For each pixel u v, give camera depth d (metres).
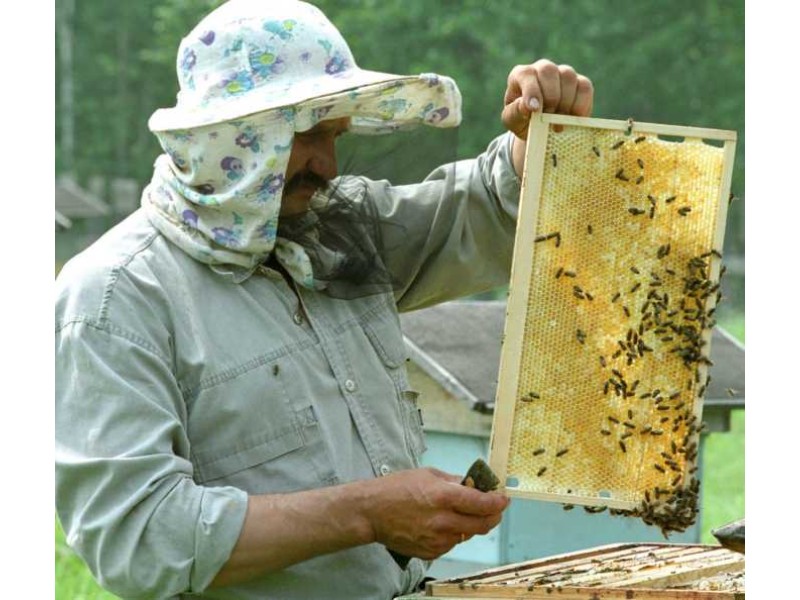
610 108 29.66
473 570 5.56
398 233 3.98
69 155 36.53
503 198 4.06
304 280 3.65
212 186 3.53
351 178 3.72
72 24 38.53
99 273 3.56
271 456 3.57
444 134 3.75
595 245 3.60
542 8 30.22
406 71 30.72
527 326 3.57
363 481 3.45
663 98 29.59
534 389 3.57
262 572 3.40
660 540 5.70
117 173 37.31
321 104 3.42
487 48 30.06
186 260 3.63
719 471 11.13
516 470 3.55
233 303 3.62
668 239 3.61
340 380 3.70
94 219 31.53
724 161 3.59
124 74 37.69
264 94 3.48
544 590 3.36
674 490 3.55
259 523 3.37
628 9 30.25
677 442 3.57
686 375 3.59
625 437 3.57
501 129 29.56
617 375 3.55
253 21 3.57
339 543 3.41
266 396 3.57
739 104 29.16
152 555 3.36
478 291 4.27
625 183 3.60
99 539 3.40
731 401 5.59
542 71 3.67
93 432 3.44
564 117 3.56
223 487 3.45
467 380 5.55
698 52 29.83
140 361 3.48
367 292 3.77
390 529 3.41
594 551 4.04
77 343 3.49
